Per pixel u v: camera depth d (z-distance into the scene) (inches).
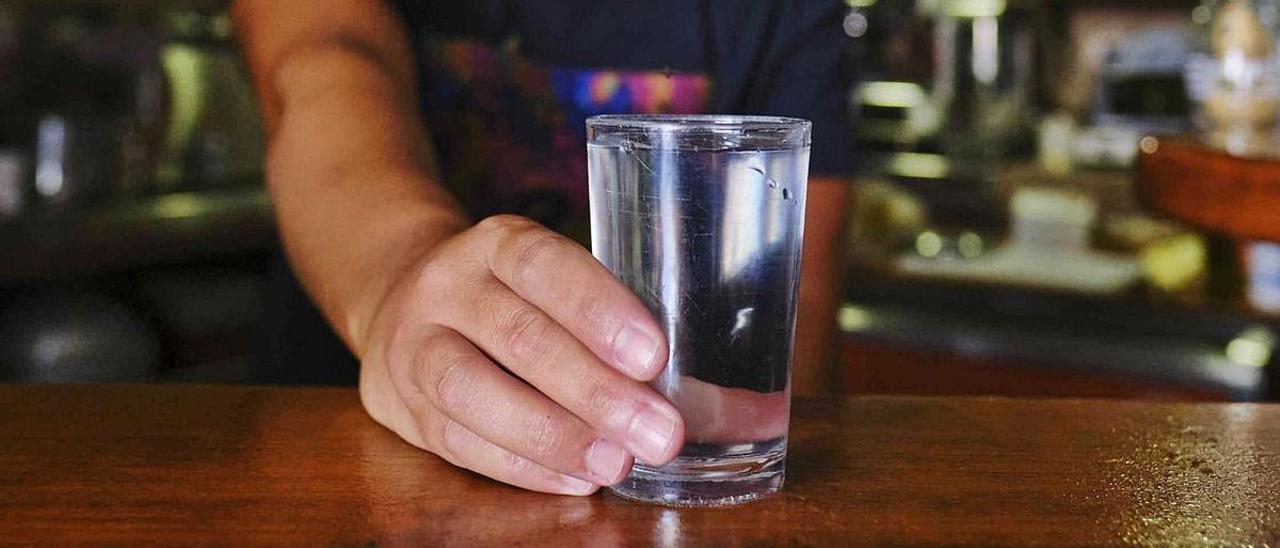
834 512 21.0
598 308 20.7
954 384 81.0
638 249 20.8
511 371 21.5
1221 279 76.9
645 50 41.6
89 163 92.4
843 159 41.4
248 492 21.7
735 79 41.4
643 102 41.8
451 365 21.7
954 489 21.9
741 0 41.1
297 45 33.0
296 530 20.3
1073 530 20.3
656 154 20.5
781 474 21.8
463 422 21.6
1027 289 78.5
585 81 41.6
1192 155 58.1
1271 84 72.8
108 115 102.3
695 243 20.7
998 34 112.7
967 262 83.4
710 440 21.2
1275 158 54.9
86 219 87.8
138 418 25.5
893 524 20.5
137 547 19.7
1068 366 77.0
